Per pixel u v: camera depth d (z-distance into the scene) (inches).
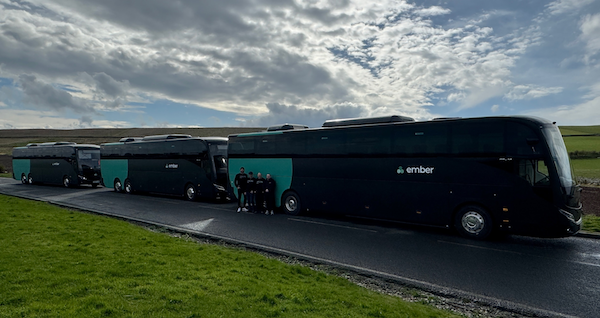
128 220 574.9
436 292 273.9
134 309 198.1
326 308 217.2
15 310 190.7
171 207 729.0
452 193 458.6
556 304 250.2
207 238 453.4
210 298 219.1
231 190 730.2
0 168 2010.3
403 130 505.4
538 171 402.3
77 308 195.0
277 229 505.0
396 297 260.2
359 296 247.8
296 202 625.3
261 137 684.7
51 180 1272.1
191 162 837.8
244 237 453.7
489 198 430.9
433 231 493.4
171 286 236.7
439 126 473.4
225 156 825.5
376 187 527.2
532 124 410.3
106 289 227.3
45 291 220.1
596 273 315.0
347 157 561.6
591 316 232.4
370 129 538.9
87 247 344.2
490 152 432.1
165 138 942.4
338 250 391.9
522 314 237.6
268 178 642.2
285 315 200.8
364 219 591.5
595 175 1197.7
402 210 502.0
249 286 245.9
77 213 589.9
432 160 476.7
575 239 446.0
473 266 335.0
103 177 1136.2
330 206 579.8
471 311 242.1
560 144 421.1
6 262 280.1
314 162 603.2
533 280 297.4
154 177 941.2
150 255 323.9
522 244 419.5
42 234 397.7
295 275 291.7
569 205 393.1
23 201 738.2
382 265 338.3
